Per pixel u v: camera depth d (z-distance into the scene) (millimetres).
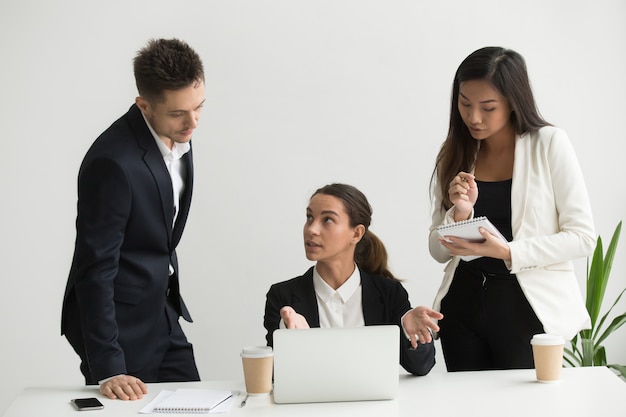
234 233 5402
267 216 5410
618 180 5461
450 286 3451
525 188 3291
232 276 5406
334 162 5430
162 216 3301
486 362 3420
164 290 3404
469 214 3344
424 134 5438
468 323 3395
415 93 5430
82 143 5340
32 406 2779
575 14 5438
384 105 5430
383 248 3514
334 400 2762
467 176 3312
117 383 2916
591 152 5453
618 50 5449
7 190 5297
